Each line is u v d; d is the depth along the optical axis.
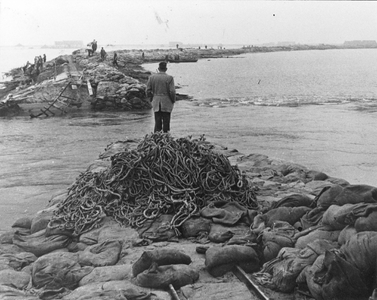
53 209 7.49
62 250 6.42
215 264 5.20
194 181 7.39
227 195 7.44
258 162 11.08
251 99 34.41
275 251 5.32
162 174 7.32
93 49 60.12
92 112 26.77
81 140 17.55
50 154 14.77
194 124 21.98
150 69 70.56
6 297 4.78
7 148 16.00
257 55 161.75
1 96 37.50
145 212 6.88
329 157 14.72
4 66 93.12
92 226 6.82
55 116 25.33
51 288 5.18
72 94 28.36
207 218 6.73
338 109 28.02
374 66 86.12
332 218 5.16
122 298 4.44
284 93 39.31
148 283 4.94
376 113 25.94
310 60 116.75
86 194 7.54
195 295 4.76
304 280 4.59
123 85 28.98
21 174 12.08
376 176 12.33
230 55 161.12
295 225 5.93
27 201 9.70
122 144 12.78
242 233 6.21
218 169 7.71
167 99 11.07
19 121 23.52
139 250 6.07
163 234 6.43
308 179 9.56
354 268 4.12
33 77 44.53
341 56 150.00
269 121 22.95
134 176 7.42
